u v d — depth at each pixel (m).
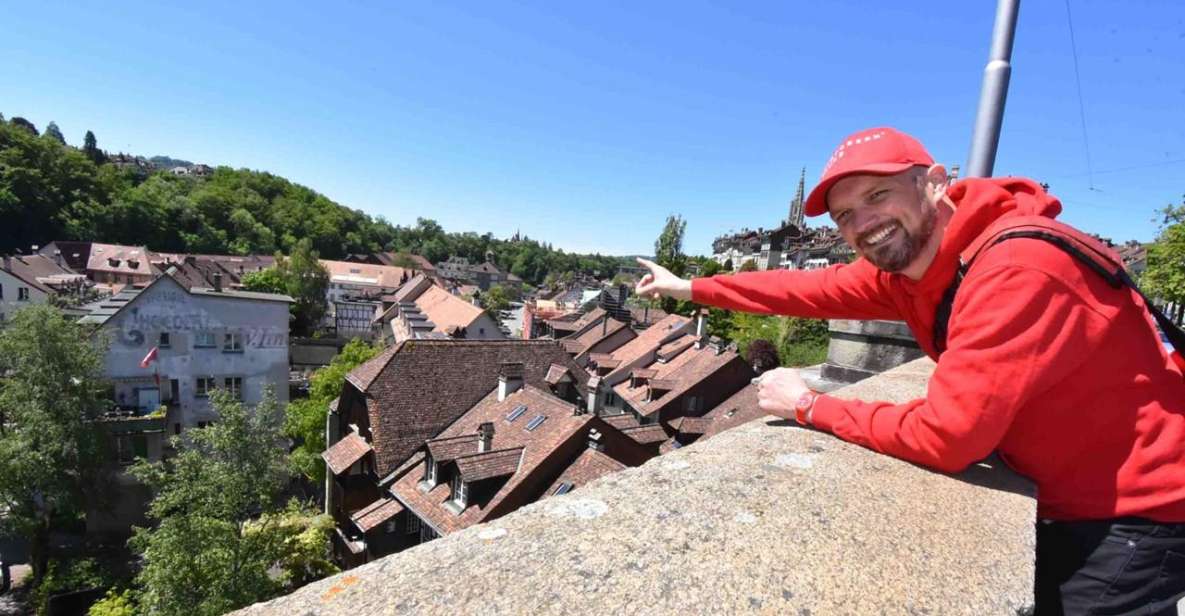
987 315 1.28
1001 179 1.56
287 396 26.88
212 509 12.04
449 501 13.62
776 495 1.36
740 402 23.66
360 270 98.12
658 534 1.15
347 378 18.83
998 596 1.05
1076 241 1.26
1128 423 1.29
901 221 1.52
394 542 14.66
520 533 1.15
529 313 56.19
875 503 1.36
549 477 13.56
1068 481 1.40
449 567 1.01
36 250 75.38
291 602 0.91
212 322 24.92
